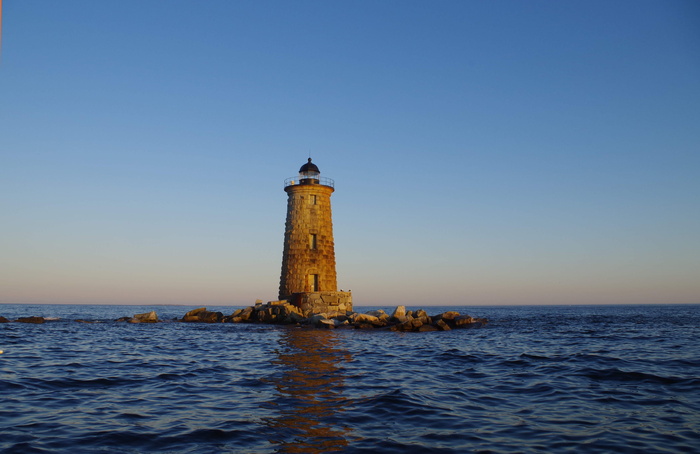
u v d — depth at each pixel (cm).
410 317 4800
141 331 4297
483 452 944
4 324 4984
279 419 1183
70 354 2436
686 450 943
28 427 1076
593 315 10812
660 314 11350
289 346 2961
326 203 5575
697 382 1620
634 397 1419
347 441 1016
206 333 4056
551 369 1961
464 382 1700
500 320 7300
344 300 5241
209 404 1337
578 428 1104
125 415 1204
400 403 1352
